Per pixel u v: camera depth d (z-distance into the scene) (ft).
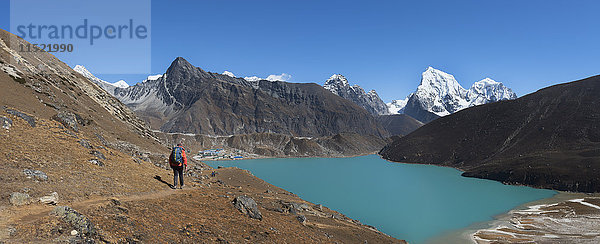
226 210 73.87
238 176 272.10
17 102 136.36
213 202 77.87
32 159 60.13
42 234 31.65
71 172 61.62
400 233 246.47
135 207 52.85
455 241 227.40
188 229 51.52
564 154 537.65
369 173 633.20
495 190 455.63
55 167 61.11
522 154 636.89
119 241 37.24
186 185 93.40
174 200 68.23
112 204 49.49
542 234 235.40
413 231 251.80
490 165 615.16
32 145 69.00
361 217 290.15
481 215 307.78
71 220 35.96
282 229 78.74
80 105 227.20
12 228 31.12
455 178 579.48
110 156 92.53
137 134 276.41
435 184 505.25
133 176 77.77
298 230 87.92
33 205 39.37
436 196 403.13
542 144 633.61
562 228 250.78
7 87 149.79
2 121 74.59
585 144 568.41
